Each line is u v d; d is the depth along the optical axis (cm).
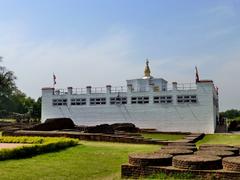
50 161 1542
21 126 4416
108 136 2647
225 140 3228
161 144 2428
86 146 2183
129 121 5053
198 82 4753
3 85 7525
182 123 4778
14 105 10462
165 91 4916
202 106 4706
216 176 1053
